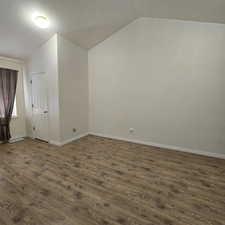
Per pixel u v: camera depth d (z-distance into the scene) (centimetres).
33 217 147
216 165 258
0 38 300
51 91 349
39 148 336
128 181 210
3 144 362
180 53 303
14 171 236
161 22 314
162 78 328
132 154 305
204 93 290
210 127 291
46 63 349
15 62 389
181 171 238
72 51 369
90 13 287
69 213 152
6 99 365
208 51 278
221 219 146
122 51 369
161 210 157
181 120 318
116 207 161
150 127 355
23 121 420
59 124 346
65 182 207
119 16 316
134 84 363
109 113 411
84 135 436
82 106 419
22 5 237
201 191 189
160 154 306
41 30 302
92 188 194
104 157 290
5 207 160
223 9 219
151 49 332
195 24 283
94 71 421
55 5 250
